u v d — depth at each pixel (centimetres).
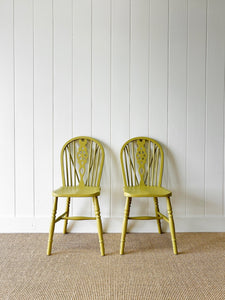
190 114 198
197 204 199
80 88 196
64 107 196
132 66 196
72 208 198
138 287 126
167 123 198
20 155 197
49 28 194
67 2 193
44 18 193
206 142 198
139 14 194
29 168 197
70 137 197
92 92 196
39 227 197
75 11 193
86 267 145
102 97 196
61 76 195
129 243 178
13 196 198
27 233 196
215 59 197
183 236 190
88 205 198
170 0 194
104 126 197
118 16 194
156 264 148
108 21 194
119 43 195
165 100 197
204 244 176
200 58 196
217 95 198
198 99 198
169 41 195
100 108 196
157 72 196
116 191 198
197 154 198
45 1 193
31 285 127
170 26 195
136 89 196
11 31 193
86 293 121
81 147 192
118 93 196
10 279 132
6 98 195
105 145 198
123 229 162
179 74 197
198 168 198
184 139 198
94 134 197
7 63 194
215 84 198
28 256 158
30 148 197
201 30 196
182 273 139
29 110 196
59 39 194
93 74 195
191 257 157
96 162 196
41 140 197
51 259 154
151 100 197
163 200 198
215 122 198
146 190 169
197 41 196
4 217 197
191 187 199
